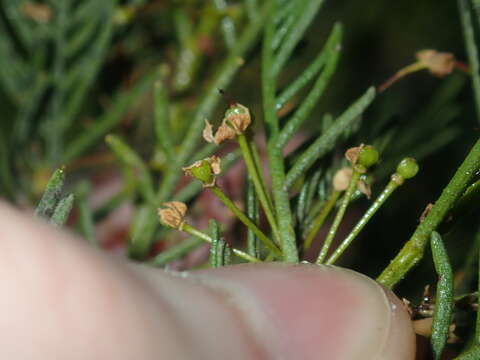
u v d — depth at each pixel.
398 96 0.21
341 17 0.21
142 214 0.14
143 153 0.17
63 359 0.08
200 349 0.09
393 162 0.15
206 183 0.10
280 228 0.10
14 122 0.16
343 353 0.10
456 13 0.21
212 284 0.10
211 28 0.16
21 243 0.08
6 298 0.08
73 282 0.08
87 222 0.13
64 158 0.15
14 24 0.16
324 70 0.11
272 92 0.11
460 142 0.19
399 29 0.21
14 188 0.15
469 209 0.10
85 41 0.15
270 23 0.12
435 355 0.09
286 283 0.10
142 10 0.16
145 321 0.09
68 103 0.16
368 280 0.10
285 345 0.10
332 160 0.11
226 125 0.10
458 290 0.12
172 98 0.16
